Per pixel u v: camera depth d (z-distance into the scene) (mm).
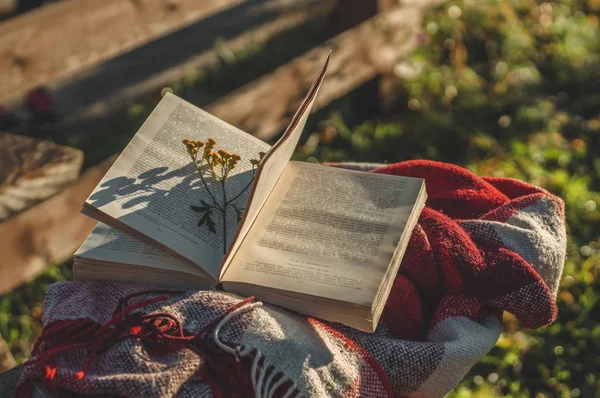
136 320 1238
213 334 1227
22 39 2609
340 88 3961
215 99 4465
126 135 4207
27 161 2330
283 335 1236
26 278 2648
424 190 1466
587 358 2816
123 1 2920
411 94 4391
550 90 4723
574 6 5695
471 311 1448
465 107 4391
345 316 1256
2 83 2586
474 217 1652
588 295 3064
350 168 1855
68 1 2752
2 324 2900
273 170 1338
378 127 4195
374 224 1381
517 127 4219
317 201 1458
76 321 1257
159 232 1333
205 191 1438
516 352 2818
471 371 2754
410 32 4258
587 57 4957
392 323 1440
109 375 1150
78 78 5105
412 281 1486
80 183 2766
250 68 4781
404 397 1382
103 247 1394
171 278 1352
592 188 3758
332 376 1243
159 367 1171
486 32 5020
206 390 1189
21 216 2594
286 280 1292
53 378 1149
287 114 3699
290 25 5355
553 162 3926
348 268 1296
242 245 1377
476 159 3969
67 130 4449
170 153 1480
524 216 1555
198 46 5387
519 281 1412
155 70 5137
